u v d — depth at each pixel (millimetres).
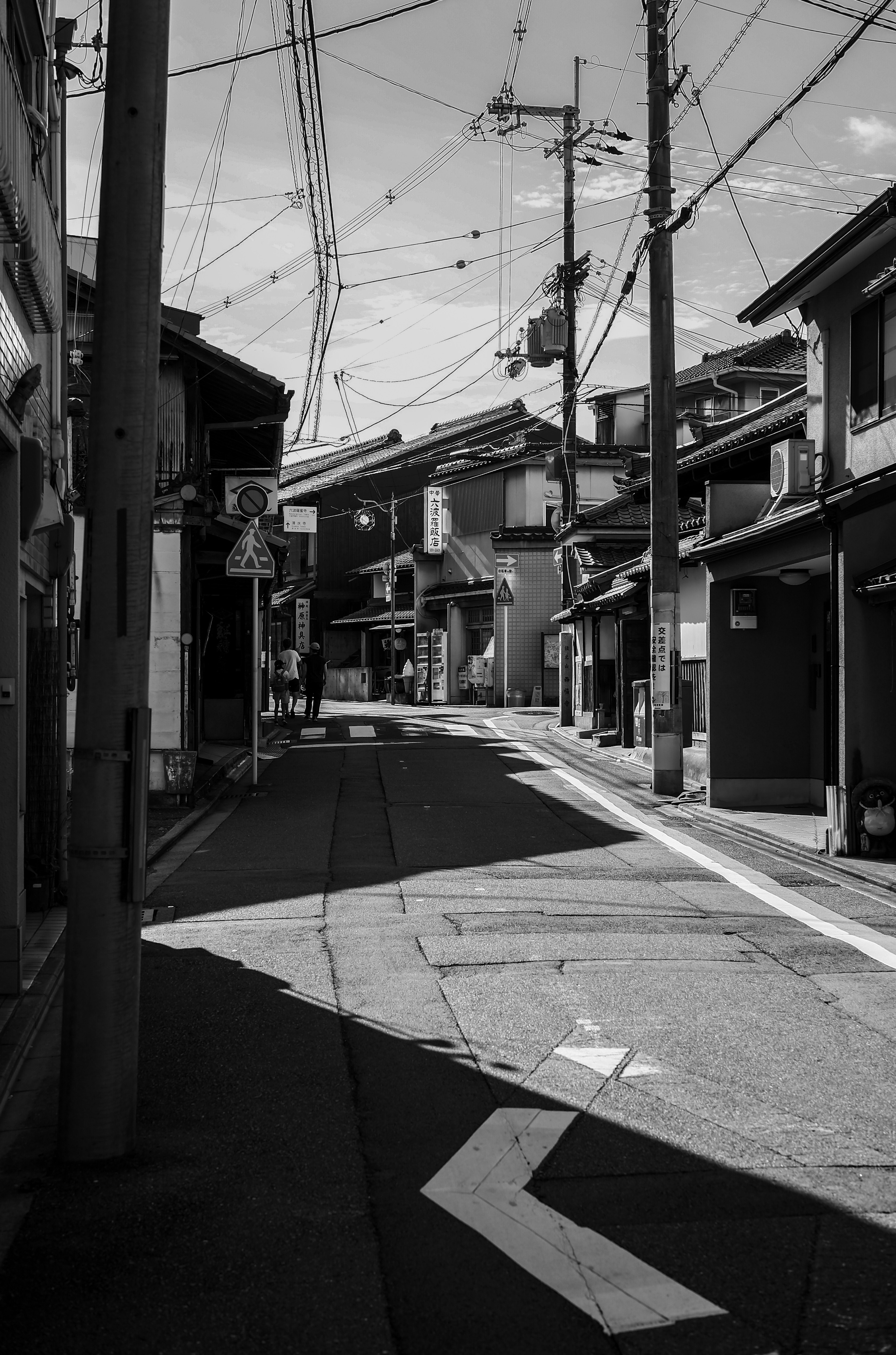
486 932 7777
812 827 12695
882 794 10859
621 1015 5930
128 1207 3822
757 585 14547
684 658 17781
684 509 21453
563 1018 5883
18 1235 3639
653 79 15570
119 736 4203
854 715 11000
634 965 6949
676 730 15633
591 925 8016
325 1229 3656
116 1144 4238
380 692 46719
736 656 14516
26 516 6656
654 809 14523
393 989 6398
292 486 57781
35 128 7891
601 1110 4652
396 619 44125
